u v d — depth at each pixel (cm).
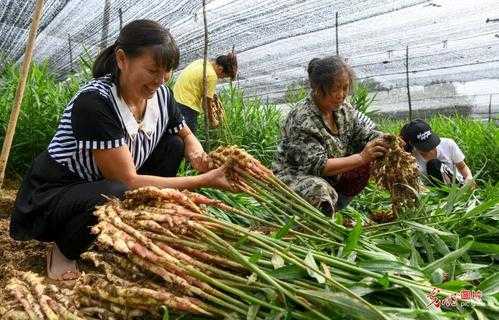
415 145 361
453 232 245
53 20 771
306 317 163
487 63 1168
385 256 200
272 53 1019
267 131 571
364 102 556
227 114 573
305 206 230
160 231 175
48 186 237
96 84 230
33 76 486
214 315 167
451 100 1642
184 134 277
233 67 516
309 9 707
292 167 297
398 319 161
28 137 451
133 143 242
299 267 177
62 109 461
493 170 609
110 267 174
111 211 178
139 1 658
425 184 366
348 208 319
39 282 171
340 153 302
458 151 406
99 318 166
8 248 291
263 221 214
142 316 171
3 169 256
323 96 283
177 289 167
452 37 939
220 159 241
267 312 169
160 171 274
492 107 1719
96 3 688
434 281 187
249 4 676
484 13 789
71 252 233
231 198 305
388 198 349
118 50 222
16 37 885
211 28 788
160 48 215
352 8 708
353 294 162
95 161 233
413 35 914
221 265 177
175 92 487
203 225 184
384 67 1211
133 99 235
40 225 235
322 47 987
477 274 201
